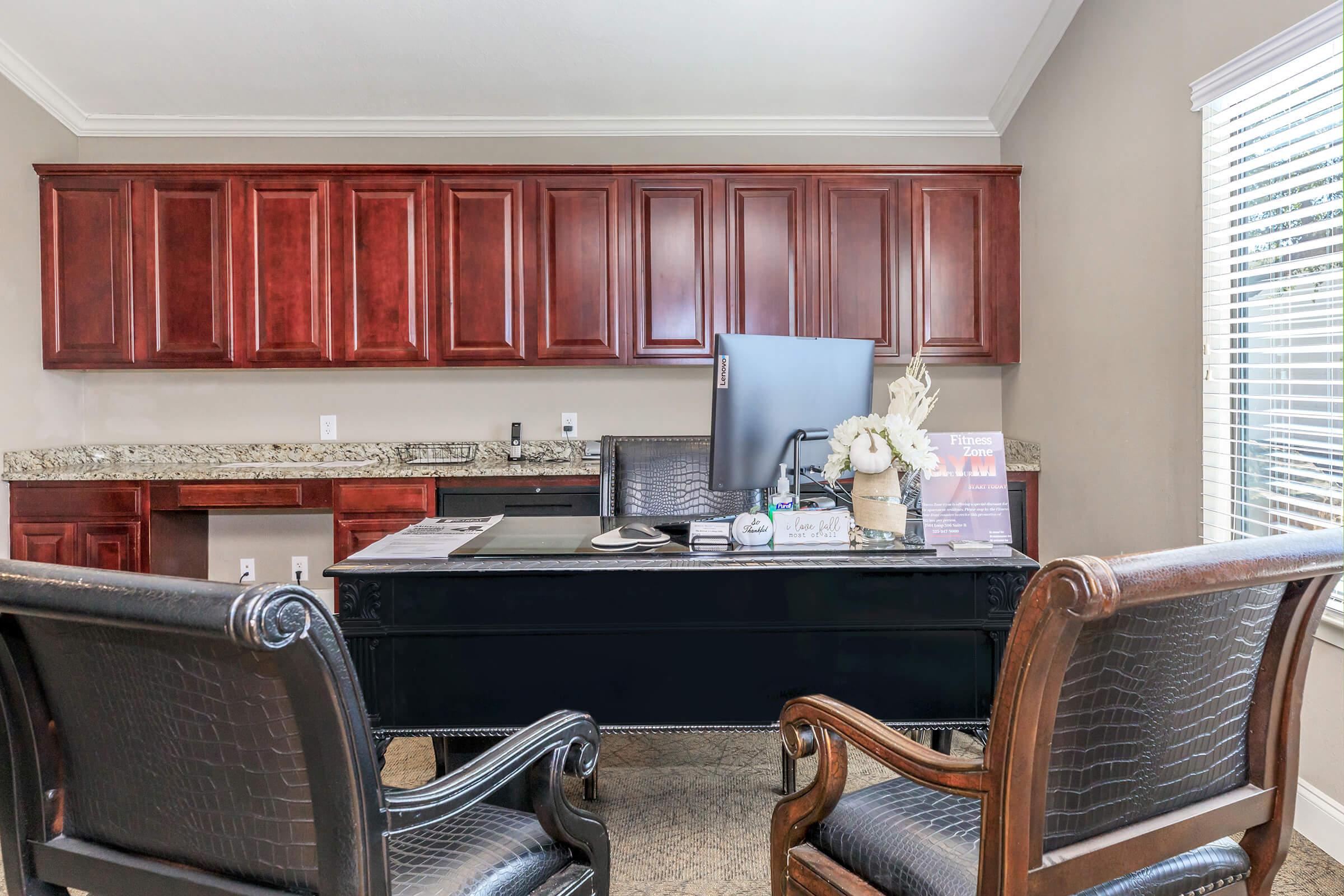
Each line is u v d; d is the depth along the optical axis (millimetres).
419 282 3424
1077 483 3023
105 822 905
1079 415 3002
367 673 1591
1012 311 3525
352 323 3408
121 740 851
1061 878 830
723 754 2340
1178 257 2395
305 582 3754
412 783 2172
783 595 1599
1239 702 968
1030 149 3393
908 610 1605
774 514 1743
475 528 2021
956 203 3514
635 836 1864
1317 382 1875
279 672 697
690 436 2531
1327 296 1888
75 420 3604
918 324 3510
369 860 775
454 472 3186
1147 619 806
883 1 2979
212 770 807
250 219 3371
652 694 1607
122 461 3645
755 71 3361
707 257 3467
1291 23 1921
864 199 3492
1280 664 970
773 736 2492
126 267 3352
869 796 1122
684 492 2436
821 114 3654
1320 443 1900
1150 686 852
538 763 1030
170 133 3609
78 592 710
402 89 3439
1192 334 2328
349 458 3709
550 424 3773
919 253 3502
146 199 3348
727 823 1922
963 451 1731
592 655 1604
